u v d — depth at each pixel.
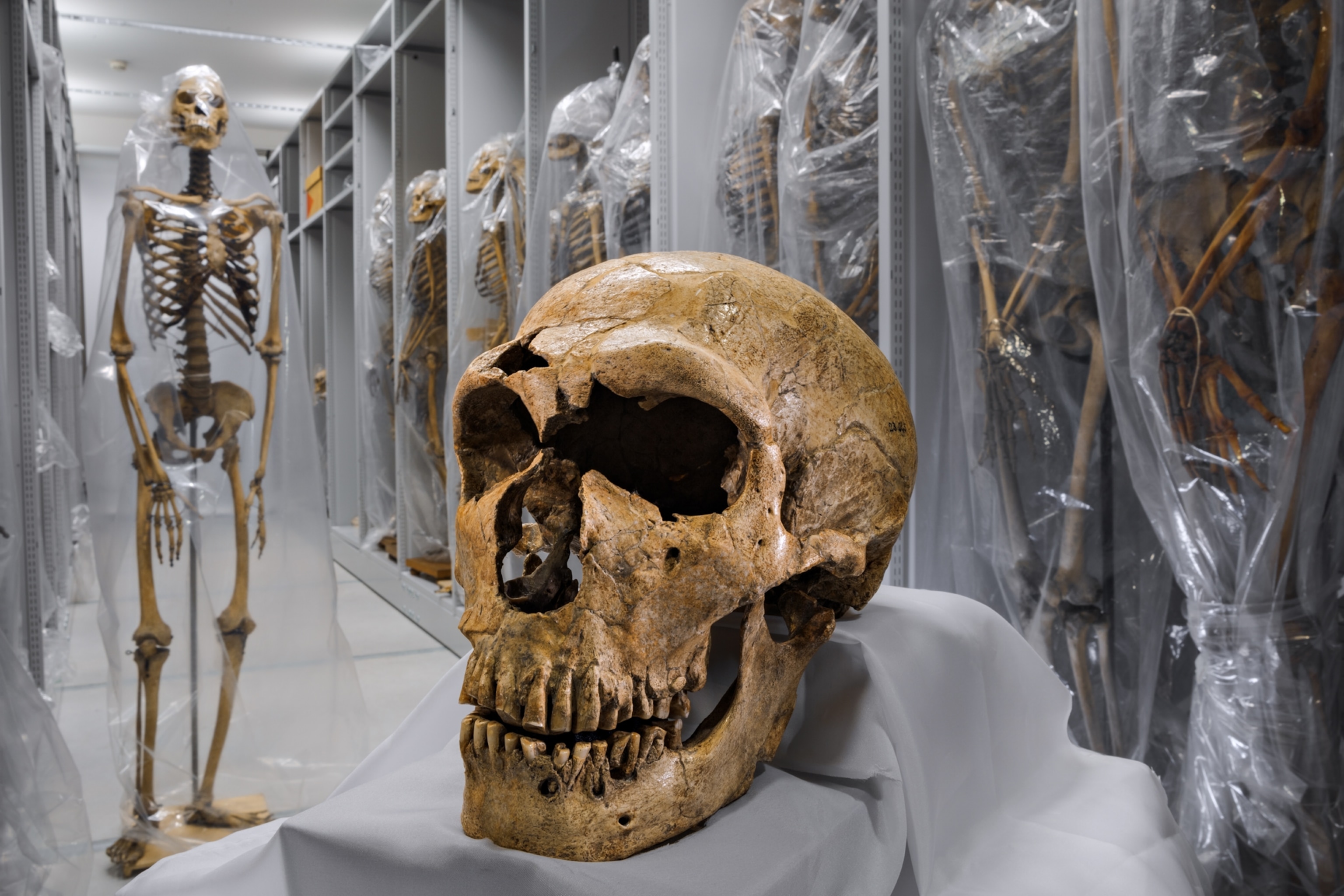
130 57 7.18
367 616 5.07
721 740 0.98
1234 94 1.31
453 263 4.39
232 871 1.08
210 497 2.40
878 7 1.95
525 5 3.54
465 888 0.89
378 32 5.86
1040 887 1.18
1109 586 1.72
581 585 0.92
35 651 2.91
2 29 2.88
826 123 2.05
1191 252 1.38
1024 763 1.49
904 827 1.12
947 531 2.04
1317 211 1.30
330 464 7.39
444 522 5.07
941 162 1.78
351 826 0.97
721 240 2.42
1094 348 1.64
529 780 0.89
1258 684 1.38
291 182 8.61
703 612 0.94
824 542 1.08
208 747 2.41
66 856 2.01
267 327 2.48
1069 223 1.65
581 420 1.03
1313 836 1.38
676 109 2.46
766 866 0.94
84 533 5.17
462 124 4.35
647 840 0.93
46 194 4.09
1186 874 1.28
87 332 9.20
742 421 0.98
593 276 1.13
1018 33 1.64
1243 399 1.36
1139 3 1.37
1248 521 1.37
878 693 1.15
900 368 1.94
